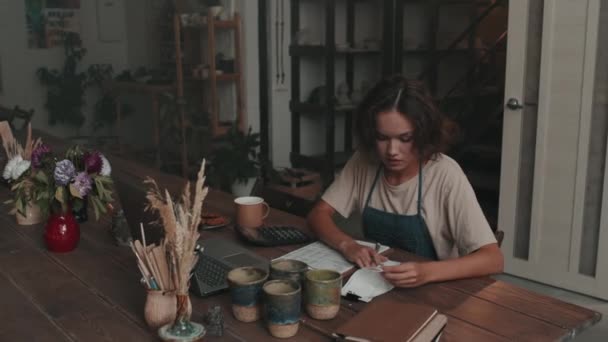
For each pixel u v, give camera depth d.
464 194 1.70
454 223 1.71
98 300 1.45
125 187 1.59
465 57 5.51
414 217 1.79
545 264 3.32
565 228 3.22
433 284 1.52
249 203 1.98
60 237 1.78
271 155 5.25
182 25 5.11
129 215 1.58
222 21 4.88
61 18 6.34
